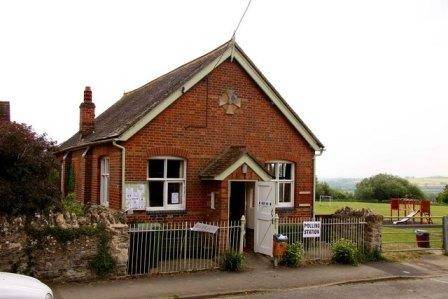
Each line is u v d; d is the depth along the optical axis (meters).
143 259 12.21
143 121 14.55
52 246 10.82
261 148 17.02
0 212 10.77
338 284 11.98
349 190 70.19
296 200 17.70
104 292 10.30
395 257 15.65
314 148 18.11
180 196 15.55
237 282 11.65
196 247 13.65
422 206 30.17
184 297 10.25
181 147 15.37
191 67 17.44
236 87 16.53
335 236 15.62
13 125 12.16
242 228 13.53
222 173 14.48
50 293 6.80
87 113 19.42
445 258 15.86
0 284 6.43
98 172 16.98
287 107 17.36
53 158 12.43
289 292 11.12
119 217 12.05
